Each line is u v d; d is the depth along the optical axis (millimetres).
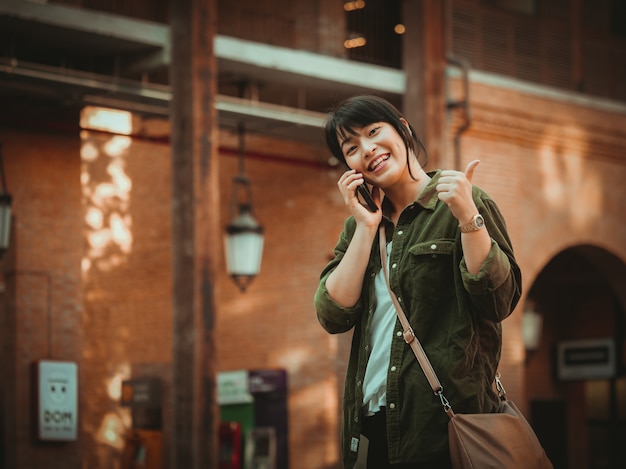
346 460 3627
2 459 14164
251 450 17906
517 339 17312
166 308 19906
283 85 15602
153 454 19375
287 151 18078
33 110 14469
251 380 18016
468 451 3268
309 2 16500
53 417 14219
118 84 13930
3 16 12828
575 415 22094
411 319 3451
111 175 20406
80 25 13305
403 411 3416
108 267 20469
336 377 17547
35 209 14547
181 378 13234
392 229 3627
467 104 16547
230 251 15203
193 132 13555
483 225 3305
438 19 16562
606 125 18750
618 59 19641
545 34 18625
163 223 20000
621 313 21656
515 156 17609
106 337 20453
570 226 18172
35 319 14414
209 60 13789
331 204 17672
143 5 15227
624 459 21453
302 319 17875
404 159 3582
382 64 17109
